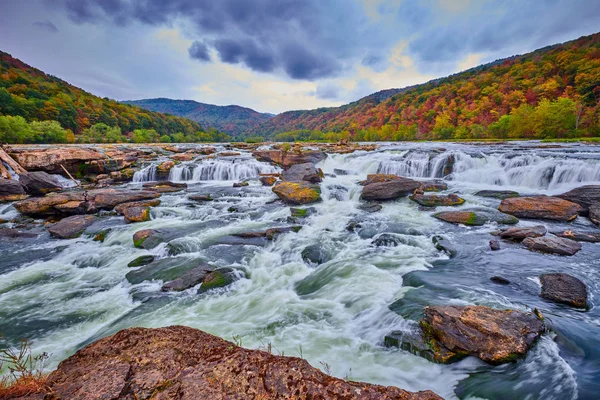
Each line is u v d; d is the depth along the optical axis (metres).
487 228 10.50
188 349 2.94
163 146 42.25
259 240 10.30
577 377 3.70
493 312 4.61
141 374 2.55
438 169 21.22
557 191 14.95
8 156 19.80
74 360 2.90
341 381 2.47
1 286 7.70
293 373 2.54
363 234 10.59
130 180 22.78
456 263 7.77
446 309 4.71
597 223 10.17
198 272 7.80
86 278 8.12
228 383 2.42
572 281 6.00
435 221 11.64
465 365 4.08
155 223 12.46
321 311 6.12
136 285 7.49
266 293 7.08
